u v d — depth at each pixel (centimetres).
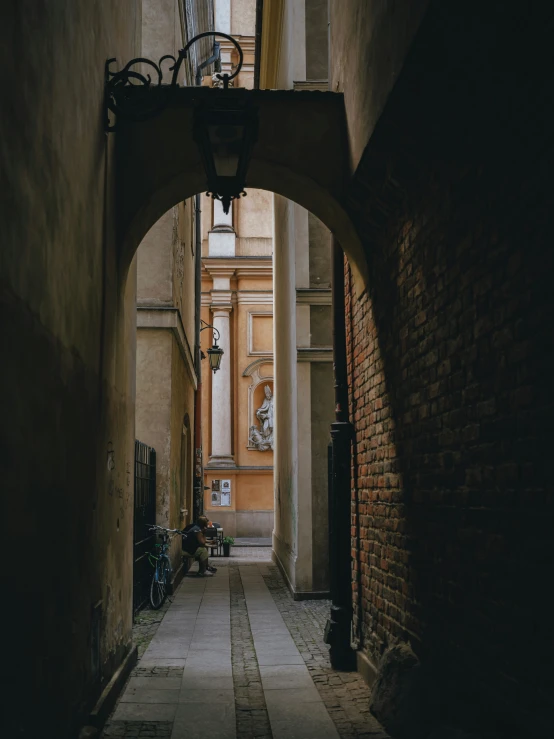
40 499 408
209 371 3150
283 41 1598
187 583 1608
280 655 873
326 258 1402
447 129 500
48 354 426
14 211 355
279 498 1902
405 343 620
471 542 461
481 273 443
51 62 428
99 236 610
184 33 1608
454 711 490
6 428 345
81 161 525
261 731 589
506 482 405
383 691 594
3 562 339
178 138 756
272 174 787
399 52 526
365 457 776
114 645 697
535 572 370
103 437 635
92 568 578
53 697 439
